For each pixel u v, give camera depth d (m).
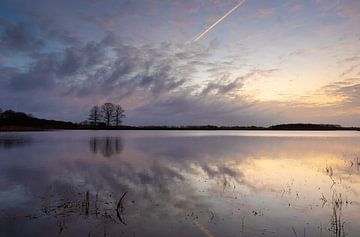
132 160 21.14
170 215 8.91
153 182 13.62
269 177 15.05
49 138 47.19
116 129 128.62
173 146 34.81
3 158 21.66
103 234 7.43
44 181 13.62
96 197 10.85
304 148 33.06
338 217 8.81
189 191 11.95
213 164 19.48
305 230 7.80
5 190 11.86
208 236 7.39
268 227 8.01
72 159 21.39
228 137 64.38
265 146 35.94
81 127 123.69
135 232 7.58
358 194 11.64
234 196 11.23
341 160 22.12
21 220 8.37
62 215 8.79
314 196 11.29
